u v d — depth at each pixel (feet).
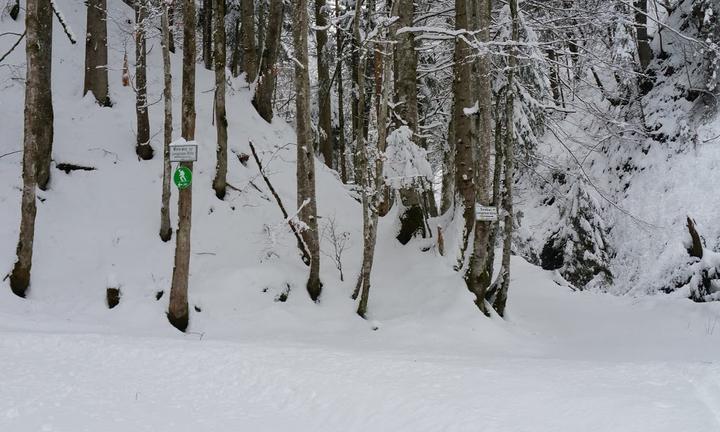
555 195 72.13
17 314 33.09
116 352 25.48
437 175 86.74
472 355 29.07
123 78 53.42
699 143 64.44
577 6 56.90
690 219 52.26
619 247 65.51
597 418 15.25
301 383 21.30
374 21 47.83
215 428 17.75
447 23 58.65
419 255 44.34
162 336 32.09
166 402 20.03
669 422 14.52
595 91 79.15
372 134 43.62
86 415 18.31
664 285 59.52
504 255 40.83
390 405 18.26
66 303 35.81
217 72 45.80
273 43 59.67
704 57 64.39
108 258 39.55
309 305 39.68
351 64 76.13
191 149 33.47
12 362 23.41
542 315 45.98
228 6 79.10
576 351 34.37
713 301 45.09
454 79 43.83
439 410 17.15
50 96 43.16
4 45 53.78
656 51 75.36
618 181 70.13
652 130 69.36
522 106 45.88
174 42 69.00
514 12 38.88
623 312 47.21
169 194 41.09
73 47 57.77
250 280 39.45
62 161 44.80
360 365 23.56
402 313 39.27
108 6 63.57
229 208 46.57
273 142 56.54
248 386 21.68
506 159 40.09
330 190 54.34
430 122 69.67
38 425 17.20
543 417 15.78
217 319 36.45
